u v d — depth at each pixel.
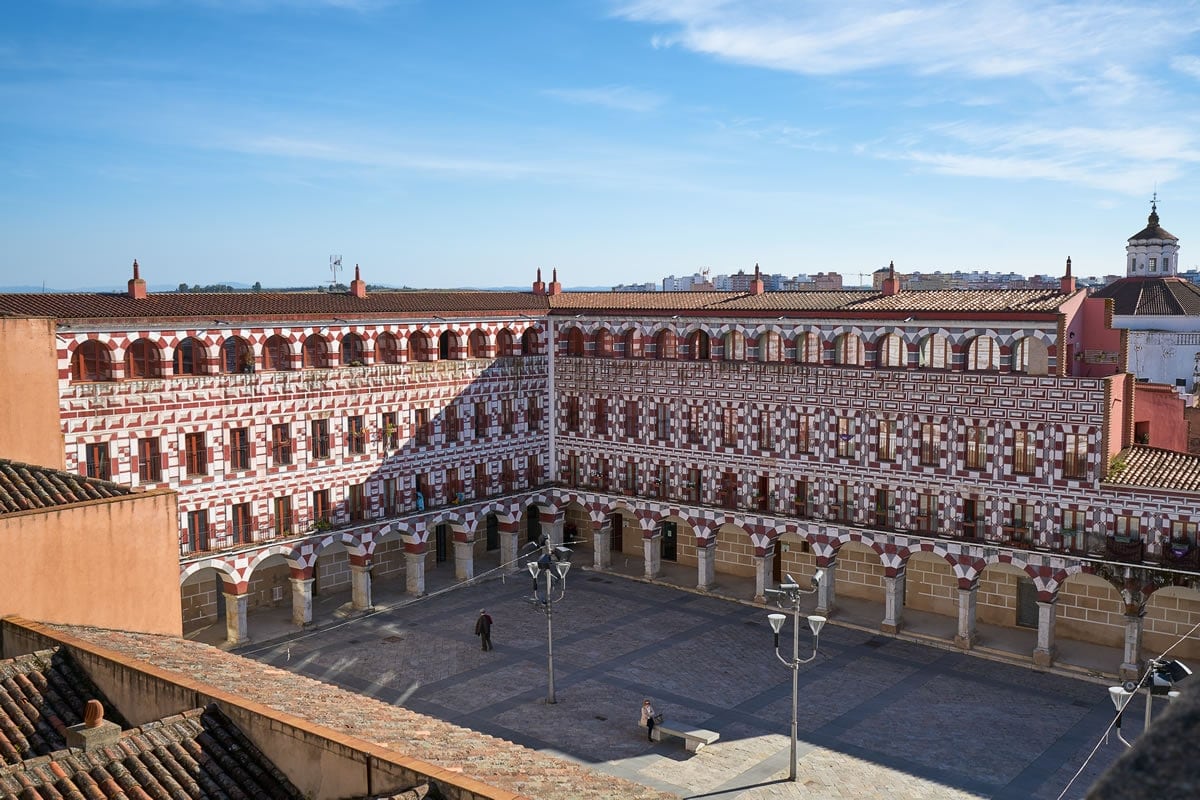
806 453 67.62
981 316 59.66
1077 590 61.66
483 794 17.80
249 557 61.62
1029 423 58.38
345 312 66.31
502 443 77.50
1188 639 58.19
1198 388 90.56
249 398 61.66
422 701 53.22
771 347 69.81
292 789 20.77
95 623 29.27
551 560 54.16
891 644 62.88
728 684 55.94
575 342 80.38
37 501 30.62
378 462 68.81
